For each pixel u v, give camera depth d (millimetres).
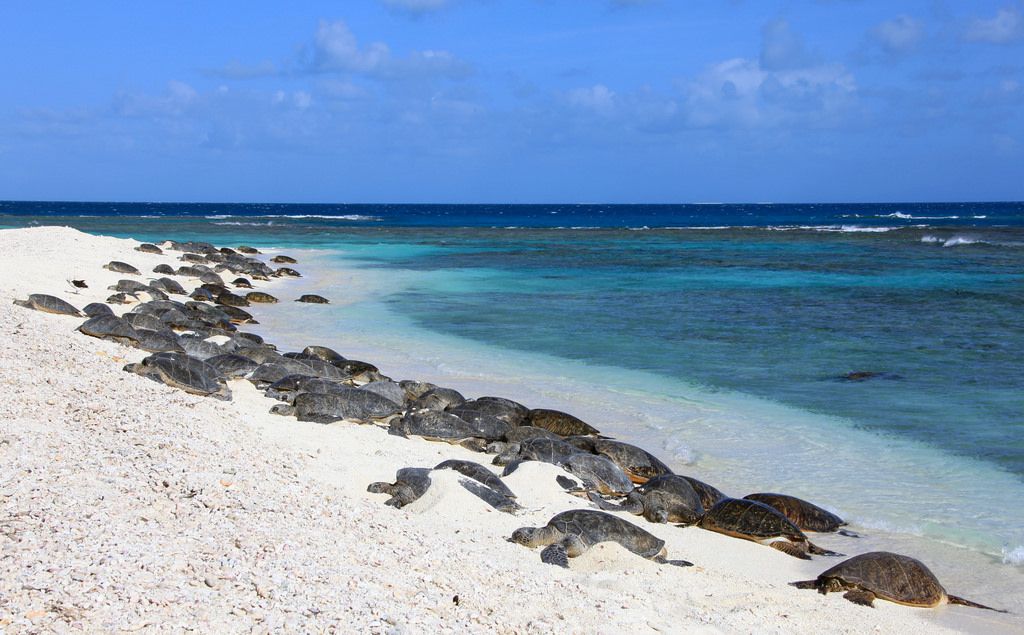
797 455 13375
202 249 44875
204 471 8250
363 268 43594
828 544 10219
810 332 24312
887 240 64750
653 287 35625
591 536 9266
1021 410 15766
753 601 8109
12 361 11742
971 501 11398
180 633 4980
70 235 40375
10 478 7152
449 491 10078
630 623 6570
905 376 18641
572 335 23906
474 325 25688
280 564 6211
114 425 9414
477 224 105750
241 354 18109
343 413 14062
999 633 7953
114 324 17797
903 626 7945
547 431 14031
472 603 6336
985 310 28328
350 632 5320
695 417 15477
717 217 148375
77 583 5348
